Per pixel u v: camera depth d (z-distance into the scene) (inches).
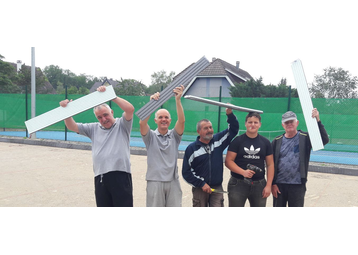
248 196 138.3
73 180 263.4
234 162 139.3
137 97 561.9
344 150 456.1
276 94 805.2
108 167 129.6
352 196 227.8
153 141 136.6
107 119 134.3
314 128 131.0
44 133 696.4
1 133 650.8
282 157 140.6
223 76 957.8
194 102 544.1
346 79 1216.8
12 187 239.3
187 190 241.9
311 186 258.5
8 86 990.4
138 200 209.9
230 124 145.3
